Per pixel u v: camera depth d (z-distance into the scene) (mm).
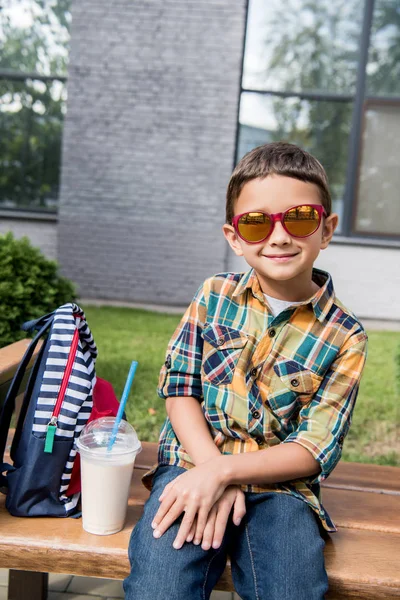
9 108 7805
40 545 1362
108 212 7492
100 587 2016
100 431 1438
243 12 7074
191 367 1551
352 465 1980
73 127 7410
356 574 1313
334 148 7379
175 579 1225
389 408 3562
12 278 3430
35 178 7914
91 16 7238
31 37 7680
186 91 7250
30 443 1455
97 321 5801
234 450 1469
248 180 1457
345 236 7441
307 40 7277
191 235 7426
